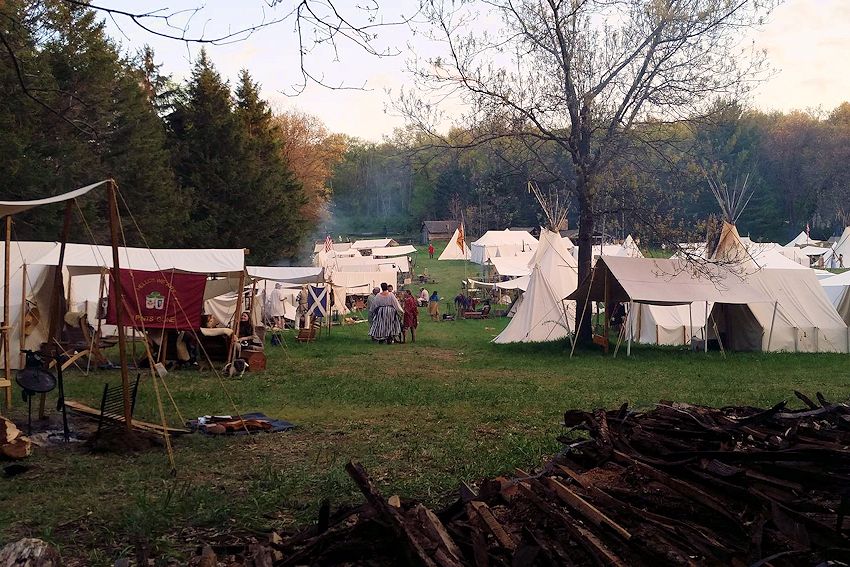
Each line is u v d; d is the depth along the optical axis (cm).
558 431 1013
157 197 3538
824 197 8850
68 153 2531
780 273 2509
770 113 9650
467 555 444
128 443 909
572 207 4153
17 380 954
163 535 585
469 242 8412
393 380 1634
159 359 1820
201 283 1678
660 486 502
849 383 1614
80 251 1820
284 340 2838
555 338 2661
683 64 2200
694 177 2333
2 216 1074
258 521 620
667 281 2248
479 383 1588
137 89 2945
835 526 421
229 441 974
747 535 437
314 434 1027
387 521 456
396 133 2556
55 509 661
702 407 676
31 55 1848
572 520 451
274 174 5038
